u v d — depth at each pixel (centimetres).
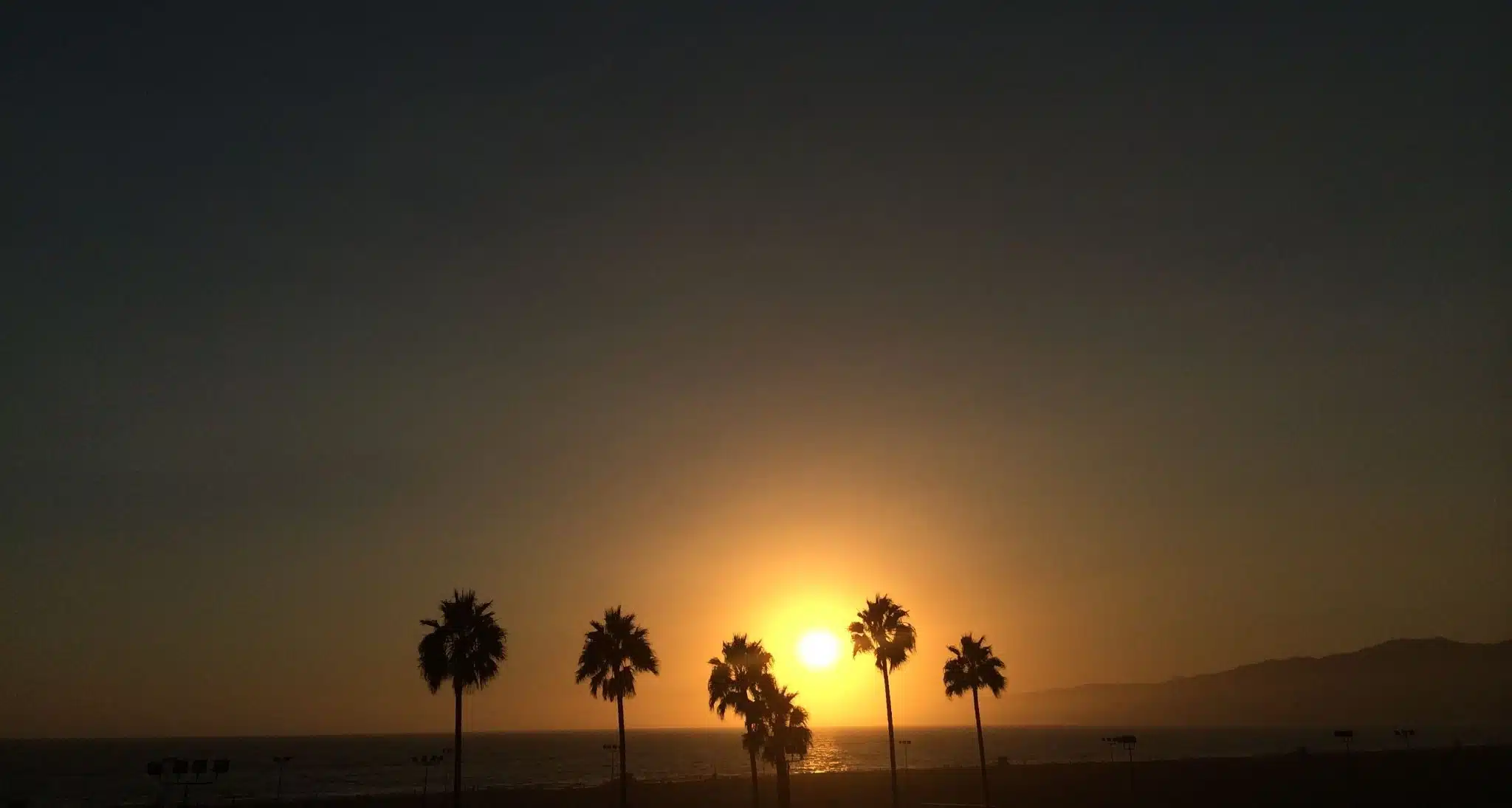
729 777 13938
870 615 7169
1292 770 11925
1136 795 9619
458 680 5222
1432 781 10262
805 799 9744
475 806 9812
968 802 9362
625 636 6141
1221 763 13500
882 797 9831
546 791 11081
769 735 6806
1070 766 13588
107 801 15088
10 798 15462
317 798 12300
